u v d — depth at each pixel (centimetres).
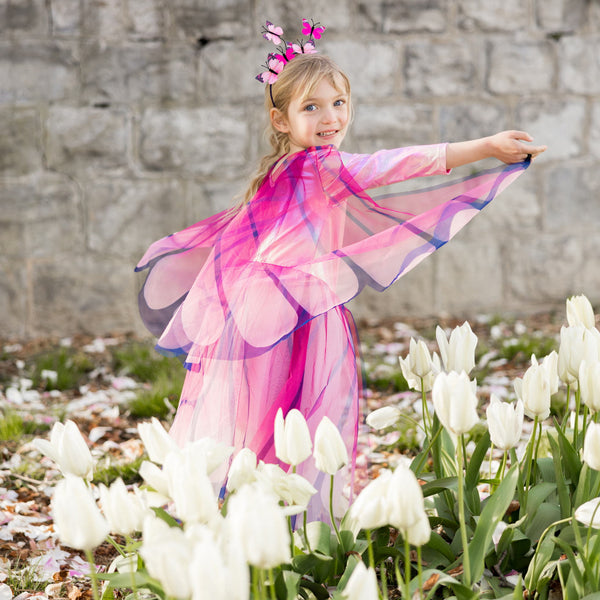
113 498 139
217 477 223
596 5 618
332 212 237
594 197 632
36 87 589
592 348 189
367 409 397
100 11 587
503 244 630
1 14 583
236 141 601
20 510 288
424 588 167
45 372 474
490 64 614
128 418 412
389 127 611
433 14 607
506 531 188
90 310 604
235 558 111
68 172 595
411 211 236
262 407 225
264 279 225
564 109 623
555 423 193
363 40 603
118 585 161
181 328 238
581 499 183
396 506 128
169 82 595
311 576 190
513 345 496
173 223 604
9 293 600
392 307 625
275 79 250
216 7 591
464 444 215
